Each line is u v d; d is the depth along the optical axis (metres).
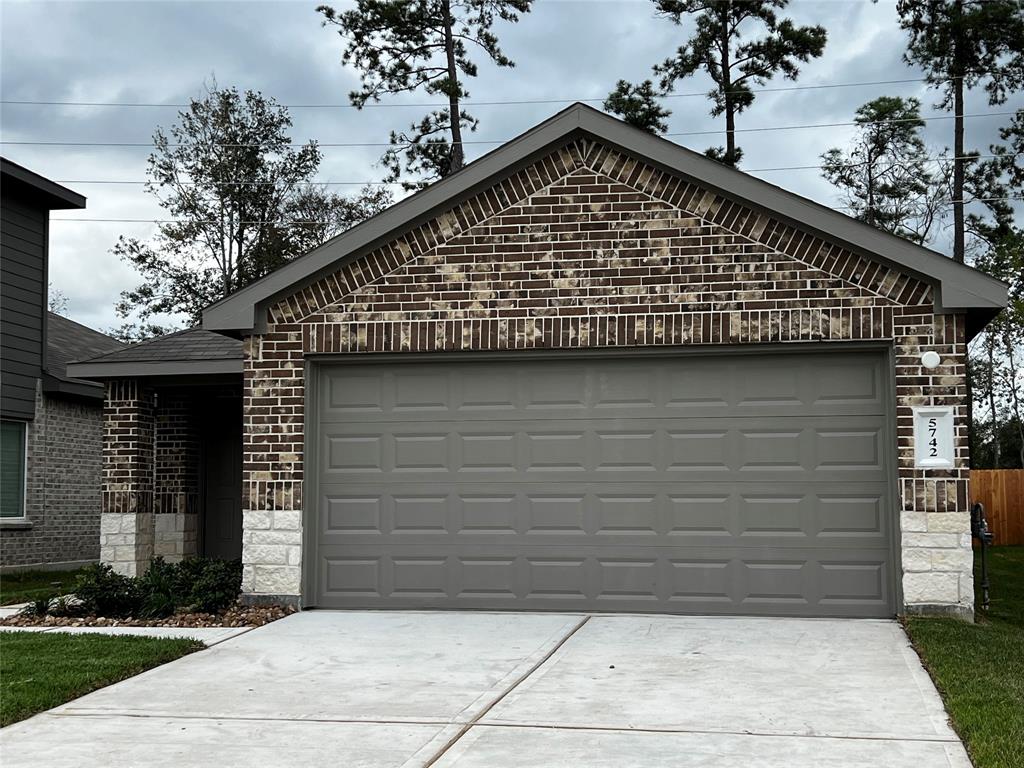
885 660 9.25
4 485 19.50
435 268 12.23
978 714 7.22
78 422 21.56
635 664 9.18
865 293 11.34
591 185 12.00
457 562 12.15
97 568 13.01
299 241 38.41
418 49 31.58
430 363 12.34
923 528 11.06
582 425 12.02
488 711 7.67
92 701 8.12
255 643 10.31
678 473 11.80
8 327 19.55
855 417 11.50
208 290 37.97
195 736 7.14
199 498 15.91
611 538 11.89
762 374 11.70
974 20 30.03
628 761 6.44
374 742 6.93
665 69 32.06
